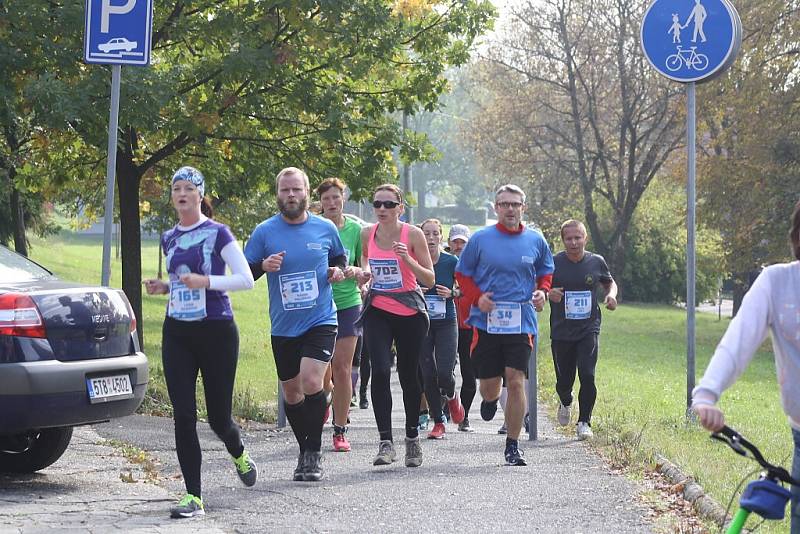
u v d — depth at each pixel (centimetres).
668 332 6519
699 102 5647
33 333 1241
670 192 9425
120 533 1031
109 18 1526
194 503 1121
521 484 1353
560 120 8631
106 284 1530
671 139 8212
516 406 1530
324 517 1130
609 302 1891
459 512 1165
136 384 1337
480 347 1549
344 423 1678
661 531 1073
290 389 1354
